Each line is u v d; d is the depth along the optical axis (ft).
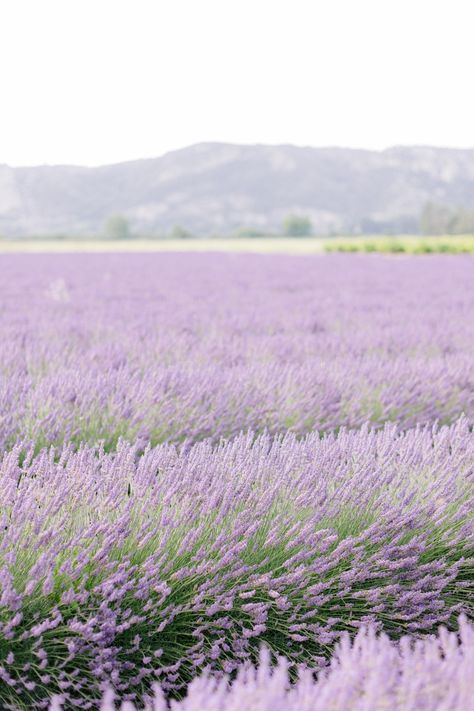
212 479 14.44
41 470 14.39
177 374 25.44
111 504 13.04
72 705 10.91
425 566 13.35
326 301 60.70
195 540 12.89
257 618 11.97
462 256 174.40
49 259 154.51
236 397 24.12
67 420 20.90
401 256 175.11
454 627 13.24
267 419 23.68
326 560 12.80
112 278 92.02
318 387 25.73
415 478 16.25
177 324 42.83
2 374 26.61
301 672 8.95
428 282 89.45
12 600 10.45
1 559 11.57
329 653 12.27
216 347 33.88
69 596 10.84
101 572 11.75
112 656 11.12
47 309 51.57
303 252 207.82
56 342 33.42
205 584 11.89
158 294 66.59
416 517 14.07
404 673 7.69
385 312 53.31
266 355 33.86
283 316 48.78
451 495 15.16
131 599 11.78
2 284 79.00
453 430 19.29
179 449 21.35
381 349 36.91
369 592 12.64
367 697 7.20
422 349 37.45
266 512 13.96
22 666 10.69
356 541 13.07
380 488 15.47
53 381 22.91
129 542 12.67
